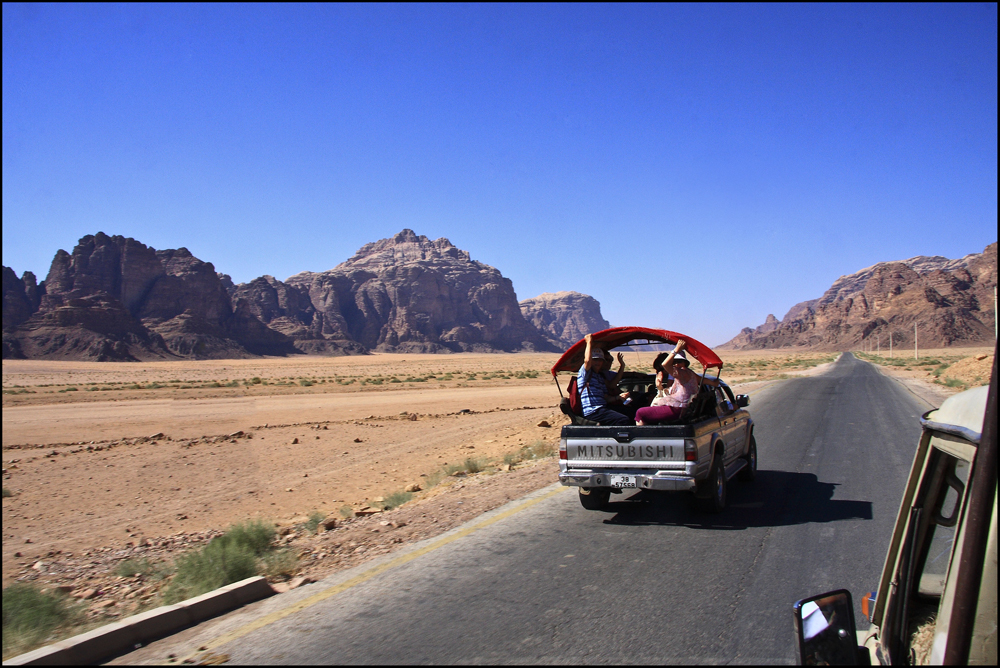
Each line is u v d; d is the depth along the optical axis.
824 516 7.41
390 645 4.27
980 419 2.02
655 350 10.41
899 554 2.58
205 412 28.58
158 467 14.54
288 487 12.24
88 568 7.33
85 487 12.45
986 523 1.82
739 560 5.89
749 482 9.57
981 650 1.83
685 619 4.58
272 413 27.73
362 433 19.97
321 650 4.23
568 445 7.60
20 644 4.70
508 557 6.13
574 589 5.22
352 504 10.54
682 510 7.88
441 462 14.08
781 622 4.49
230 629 4.65
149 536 9.01
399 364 146.75
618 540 6.62
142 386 53.94
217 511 10.52
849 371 56.03
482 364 141.62
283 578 5.98
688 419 7.39
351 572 5.89
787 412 19.61
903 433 14.42
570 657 4.03
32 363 137.50
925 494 2.48
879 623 2.70
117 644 4.38
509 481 10.19
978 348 198.50
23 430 22.56
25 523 9.80
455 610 4.84
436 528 7.37
